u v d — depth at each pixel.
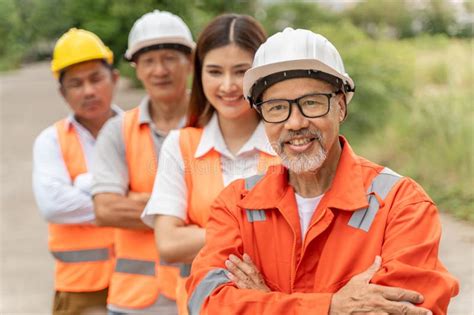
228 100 3.68
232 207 3.01
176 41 4.39
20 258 8.54
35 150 4.97
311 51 2.78
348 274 2.79
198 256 3.03
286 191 2.93
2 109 22.42
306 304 2.69
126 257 4.24
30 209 10.84
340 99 2.89
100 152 4.27
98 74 4.98
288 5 20.67
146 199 4.18
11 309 6.99
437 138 10.04
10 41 40.62
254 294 2.77
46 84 30.80
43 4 23.89
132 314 4.21
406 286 2.68
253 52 3.69
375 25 20.12
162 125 4.41
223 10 20.84
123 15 18.80
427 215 2.80
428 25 18.72
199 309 2.87
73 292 4.91
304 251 2.83
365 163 2.94
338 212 2.83
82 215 4.77
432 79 13.05
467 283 6.25
